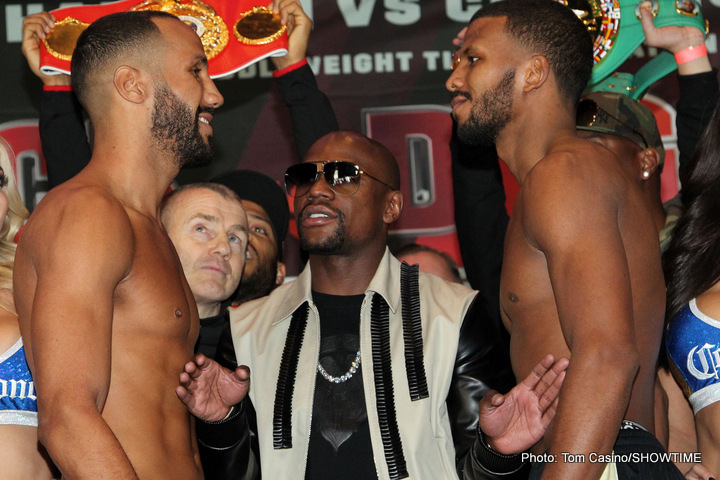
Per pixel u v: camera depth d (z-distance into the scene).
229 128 4.13
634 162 2.89
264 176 3.71
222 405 2.36
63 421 1.81
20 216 2.91
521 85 2.40
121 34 2.28
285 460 2.44
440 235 4.08
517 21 2.43
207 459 2.44
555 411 2.18
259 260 3.37
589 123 2.93
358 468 2.41
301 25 3.52
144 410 2.07
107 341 1.93
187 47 2.34
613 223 2.05
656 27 3.19
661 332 2.23
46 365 1.85
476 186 3.28
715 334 2.42
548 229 2.04
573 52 2.42
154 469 2.05
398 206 2.79
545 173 2.11
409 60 4.14
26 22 3.34
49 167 3.41
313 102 3.55
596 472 1.89
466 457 2.43
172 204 3.07
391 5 4.15
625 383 1.90
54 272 1.92
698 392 2.45
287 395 2.49
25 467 2.41
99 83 2.25
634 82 3.40
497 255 3.27
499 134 2.45
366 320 2.58
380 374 2.48
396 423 2.42
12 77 4.05
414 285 2.66
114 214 2.03
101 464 1.80
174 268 2.26
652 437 2.13
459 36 2.91
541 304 2.22
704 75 3.21
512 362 2.35
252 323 2.67
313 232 2.65
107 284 1.96
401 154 4.11
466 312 2.58
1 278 2.63
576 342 1.95
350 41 4.14
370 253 2.70
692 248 2.53
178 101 2.29
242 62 3.33
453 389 2.51
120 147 2.24
